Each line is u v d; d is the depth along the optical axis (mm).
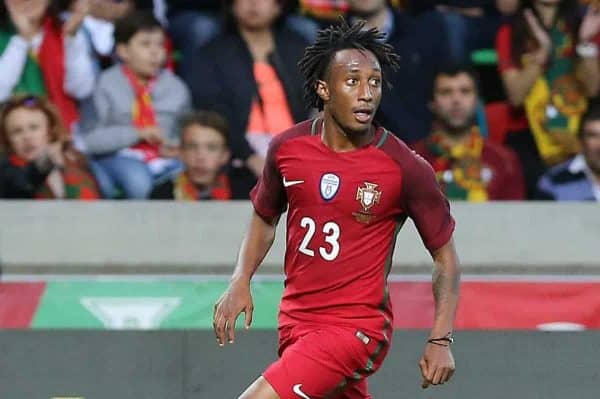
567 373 20578
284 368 13078
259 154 29672
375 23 29812
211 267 29266
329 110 13156
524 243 30016
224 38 29359
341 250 13211
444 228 13430
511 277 27391
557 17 30234
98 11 29016
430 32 30016
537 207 30453
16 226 29406
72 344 20781
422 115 30297
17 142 29297
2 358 20672
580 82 30312
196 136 29391
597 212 30484
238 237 29750
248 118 29500
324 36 13211
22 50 28875
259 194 14039
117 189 29719
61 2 28828
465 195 30453
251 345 20672
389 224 13391
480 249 29984
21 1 28609
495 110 30391
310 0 29516
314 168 13211
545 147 30547
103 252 29344
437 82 30094
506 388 20500
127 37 28953
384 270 13430
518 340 20719
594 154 30500
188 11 29375
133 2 29250
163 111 29344
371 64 12953
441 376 13141
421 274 29234
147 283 26453
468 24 30203
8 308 25797
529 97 30328
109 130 29281
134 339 20844
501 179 30500
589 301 26547
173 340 20766
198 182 29781
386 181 13078
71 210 29594
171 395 20516
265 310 25594
